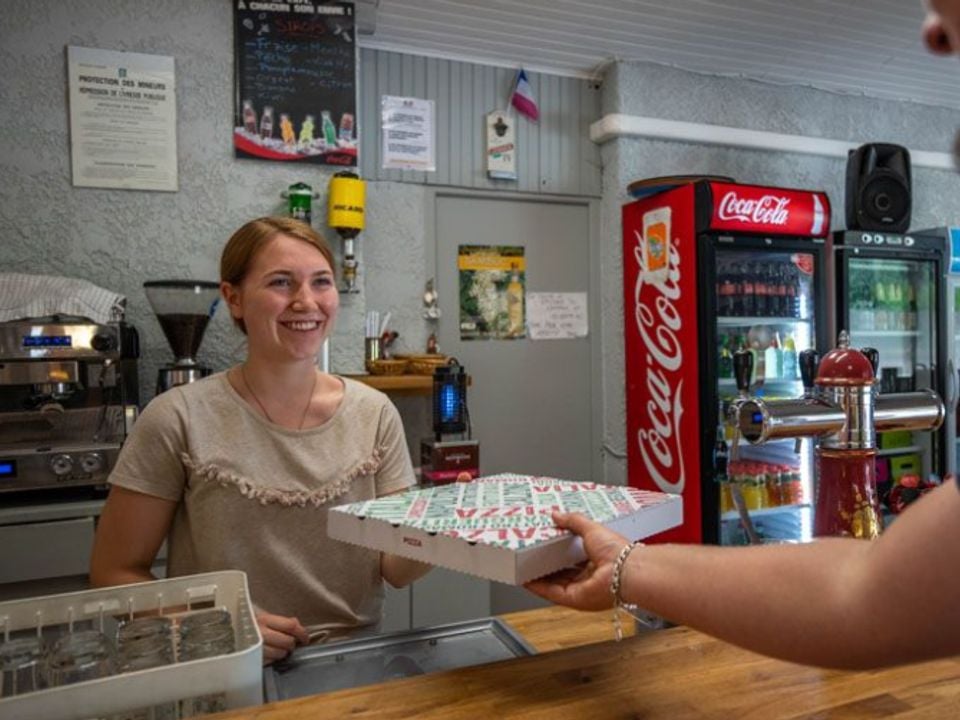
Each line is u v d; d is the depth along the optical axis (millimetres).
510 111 3279
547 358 3432
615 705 725
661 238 3090
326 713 705
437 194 3191
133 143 2443
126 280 2447
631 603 658
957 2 374
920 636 479
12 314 1970
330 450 1321
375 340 2836
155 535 1267
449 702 728
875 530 913
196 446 1249
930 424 1024
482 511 865
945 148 4043
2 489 1903
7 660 761
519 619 1205
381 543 826
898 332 3553
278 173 2621
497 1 2721
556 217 3432
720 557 614
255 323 1264
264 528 1256
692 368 2953
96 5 2406
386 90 3064
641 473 3281
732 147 3555
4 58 2324
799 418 912
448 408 2631
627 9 2811
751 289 3154
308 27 2635
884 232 3332
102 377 2041
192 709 760
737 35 3072
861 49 3242
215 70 2539
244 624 868
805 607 532
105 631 919
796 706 726
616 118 3268
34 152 2355
